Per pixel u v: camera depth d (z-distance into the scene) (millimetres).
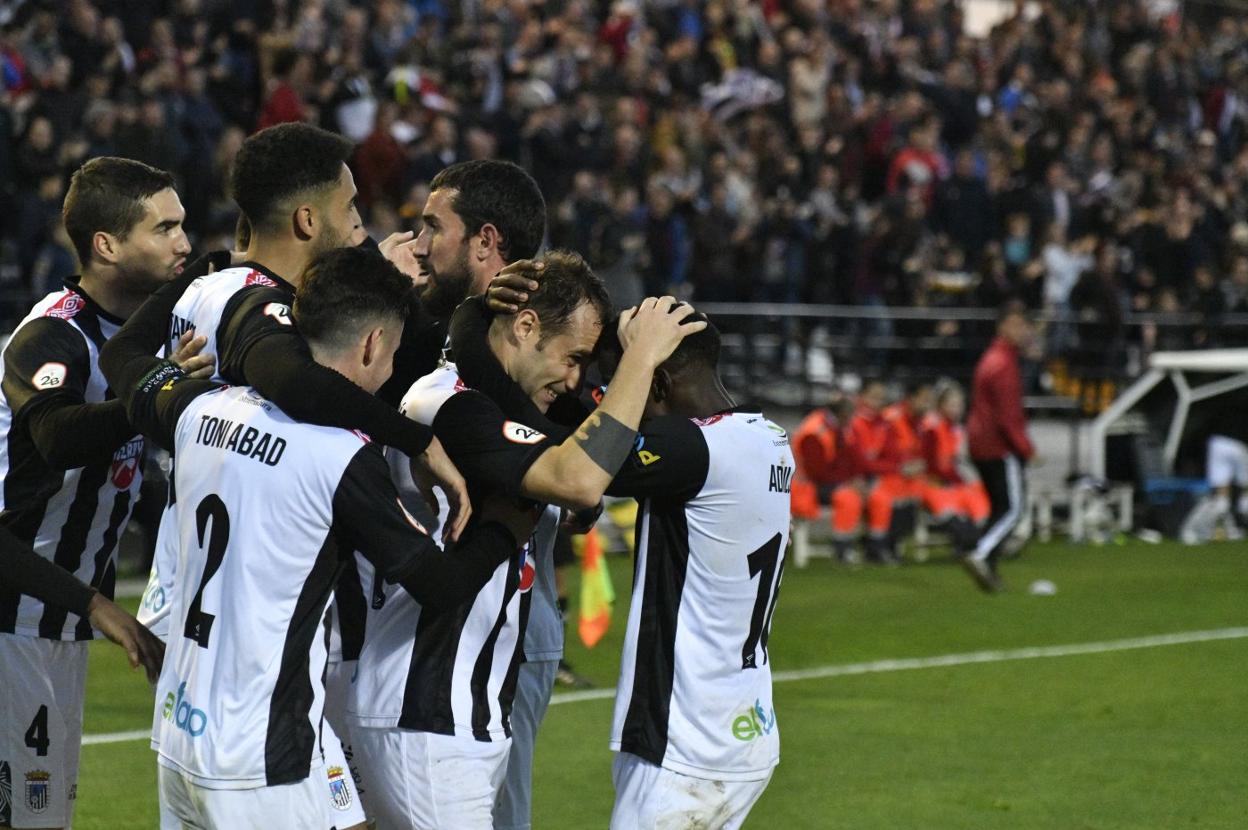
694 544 10094
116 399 10586
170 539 10805
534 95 46000
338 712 10719
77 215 11633
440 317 11422
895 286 47812
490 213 11023
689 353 10281
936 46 60906
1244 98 69562
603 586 21922
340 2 45719
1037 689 23172
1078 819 16578
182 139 37844
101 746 19500
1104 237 54250
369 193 39344
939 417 37531
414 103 42406
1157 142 62656
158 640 10781
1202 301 52625
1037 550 39750
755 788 10281
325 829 9555
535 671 11820
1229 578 34844
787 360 45719
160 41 40375
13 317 35188
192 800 9578
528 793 11938
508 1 51281
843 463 36625
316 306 9453
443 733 10141
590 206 41188
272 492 9430
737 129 52500
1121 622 29109
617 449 9625
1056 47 65438
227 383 10016
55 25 39594
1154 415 43812
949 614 29875
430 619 10203
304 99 40375
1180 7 73875
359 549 9539
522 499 9969
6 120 36312
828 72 55500
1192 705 22109
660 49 54844
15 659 11867
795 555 37156
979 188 51156
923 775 18328
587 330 10234
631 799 10188
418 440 9508
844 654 25906
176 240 11852
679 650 10109
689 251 44969
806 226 46969
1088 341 50688
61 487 11867
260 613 9453
